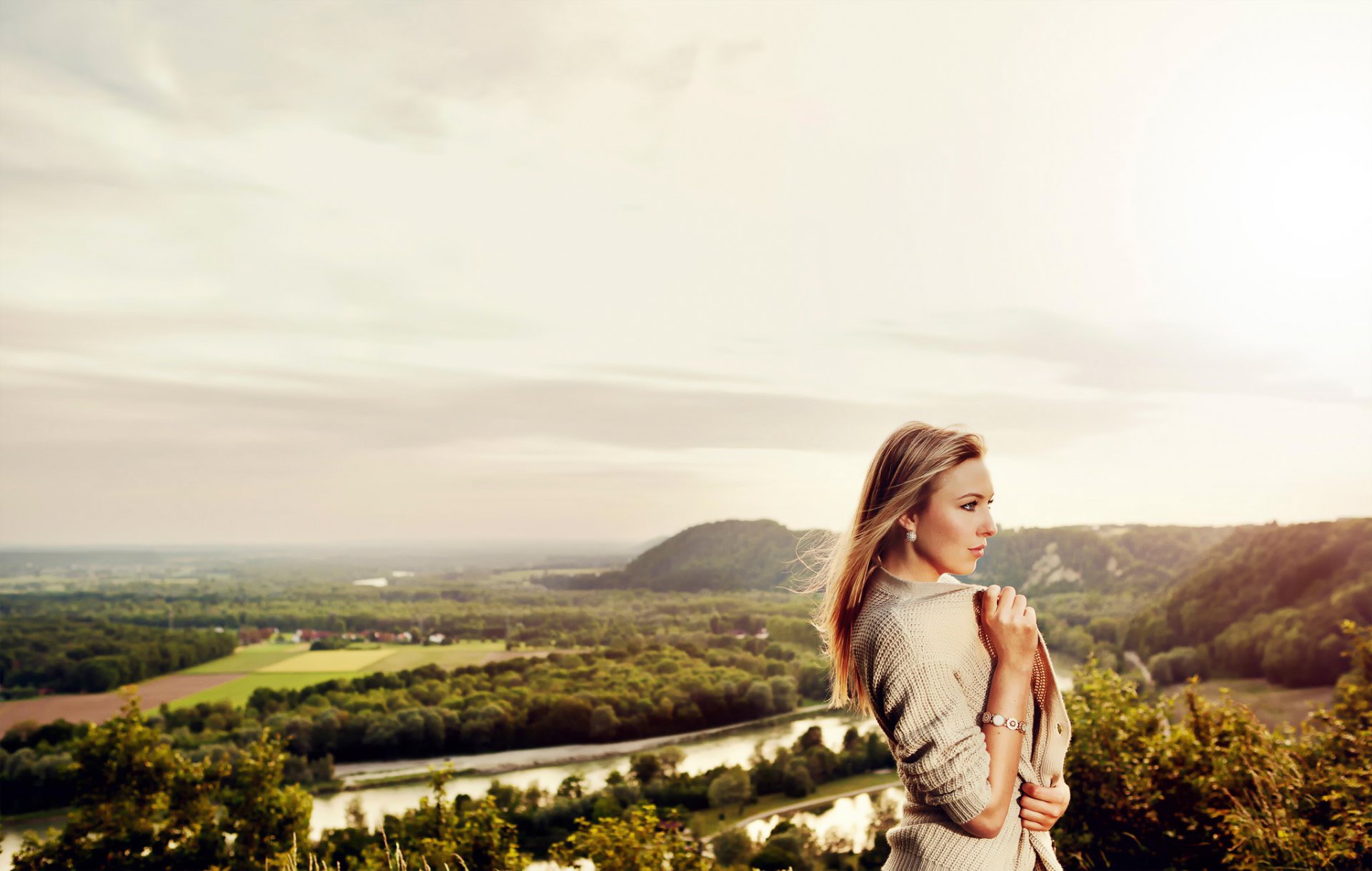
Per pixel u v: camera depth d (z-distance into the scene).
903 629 1.39
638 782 42.41
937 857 1.38
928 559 1.49
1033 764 1.46
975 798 1.32
